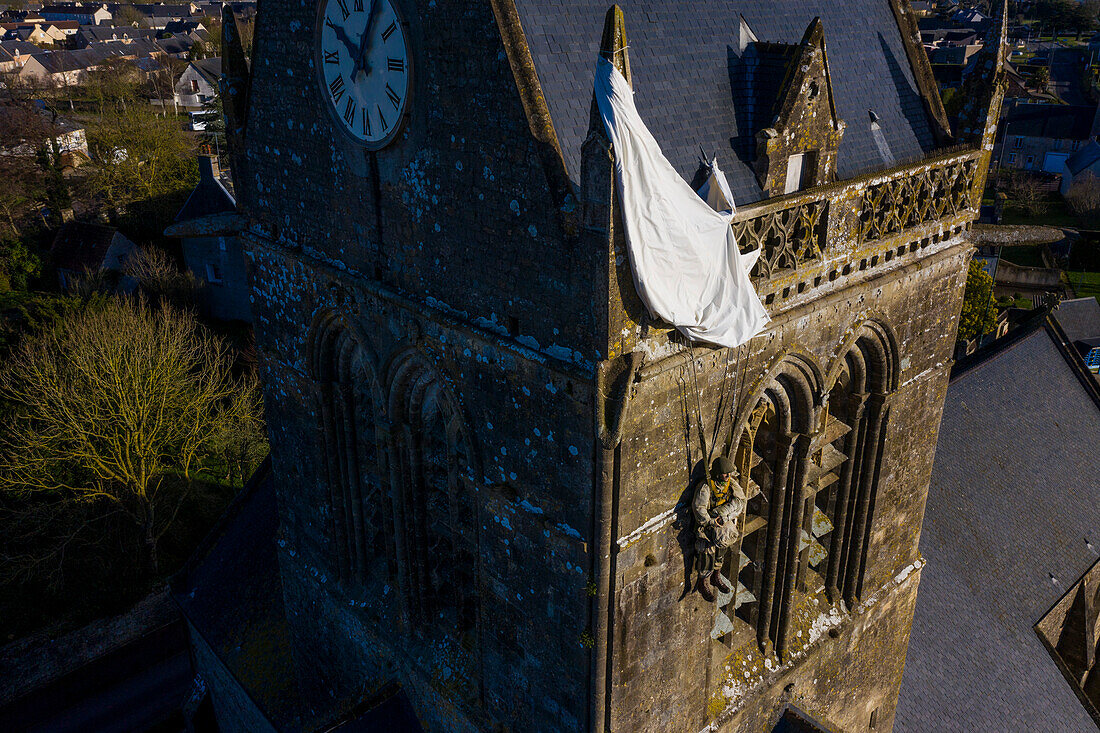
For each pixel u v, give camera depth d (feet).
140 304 219.61
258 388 192.44
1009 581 91.30
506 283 39.34
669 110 40.86
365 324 50.57
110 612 151.33
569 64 38.65
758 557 53.67
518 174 36.37
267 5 49.34
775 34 48.93
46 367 165.07
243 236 60.18
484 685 51.21
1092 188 344.90
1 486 154.20
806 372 47.85
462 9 36.42
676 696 47.03
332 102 46.32
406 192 43.83
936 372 58.29
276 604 83.25
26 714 130.00
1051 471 107.96
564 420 38.22
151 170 315.17
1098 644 109.81
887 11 57.98
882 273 50.21
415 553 54.95
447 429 47.57
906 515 62.08
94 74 526.98
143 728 129.39
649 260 34.04
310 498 64.34
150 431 158.81
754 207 39.70
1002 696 80.23
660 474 39.83
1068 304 239.30
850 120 50.96
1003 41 52.95
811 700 59.57
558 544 41.39
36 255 275.39
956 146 55.72
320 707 72.43
